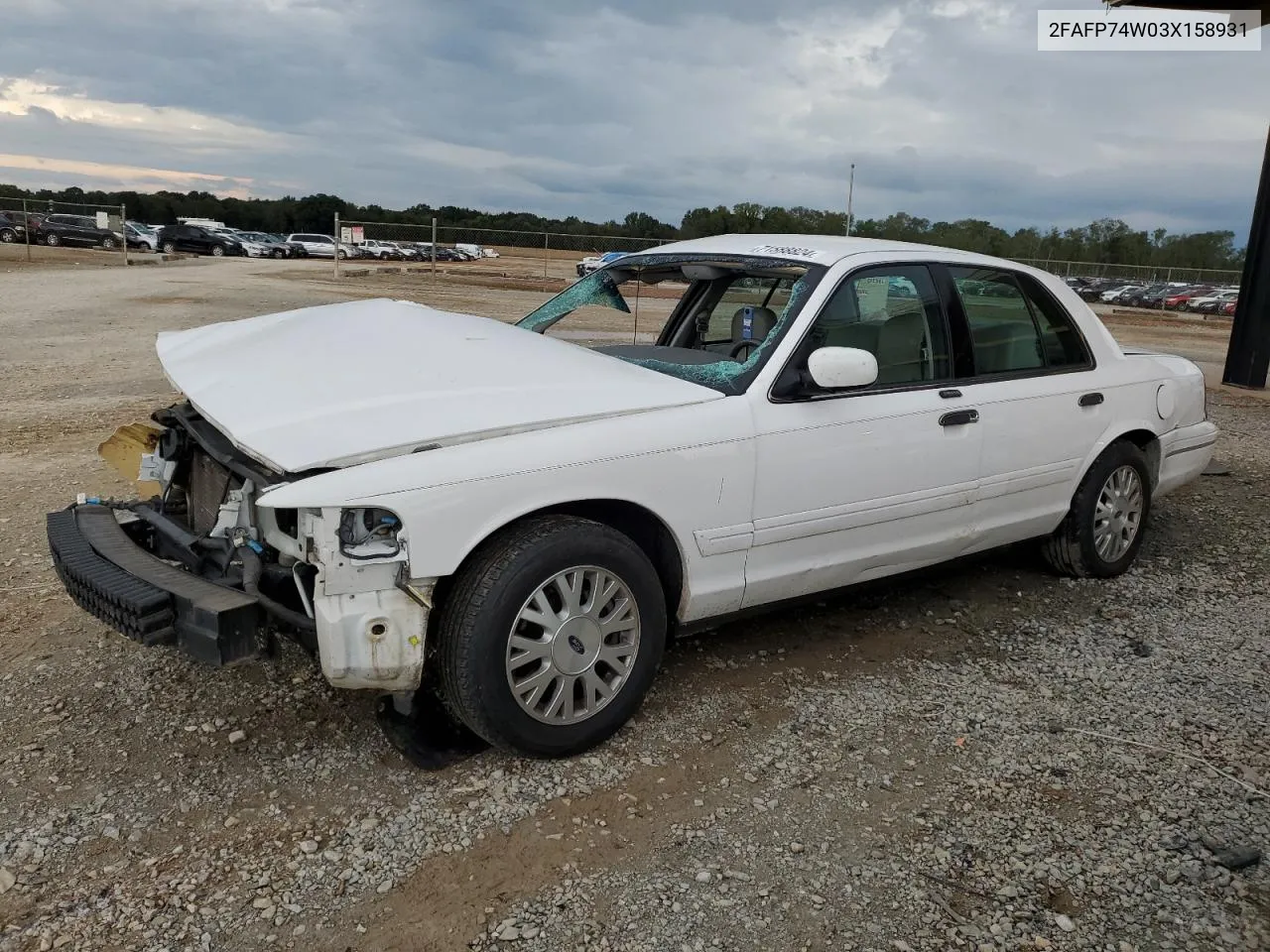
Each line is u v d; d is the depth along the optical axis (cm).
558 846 286
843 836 294
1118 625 462
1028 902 268
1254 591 514
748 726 357
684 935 251
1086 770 335
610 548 323
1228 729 365
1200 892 274
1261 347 1259
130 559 325
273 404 327
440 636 309
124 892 260
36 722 342
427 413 313
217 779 313
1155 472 539
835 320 391
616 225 4006
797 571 383
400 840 286
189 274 2842
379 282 2841
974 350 438
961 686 394
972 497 433
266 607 297
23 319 1561
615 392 346
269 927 250
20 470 662
